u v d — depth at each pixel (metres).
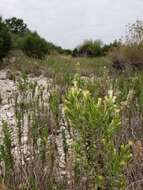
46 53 22.48
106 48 26.84
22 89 8.01
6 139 4.07
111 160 2.74
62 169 4.38
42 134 4.35
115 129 2.82
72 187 3.61
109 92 2.87
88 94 2.82
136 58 14.38
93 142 2.81
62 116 5.50
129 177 3.78
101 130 2.78
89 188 3.04
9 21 30.84
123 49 15.17
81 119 2.77
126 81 7.67
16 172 4.07
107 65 15.91
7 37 18.39
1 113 7.99
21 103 6.92
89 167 2.86
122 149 2.76
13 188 3.92
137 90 5.82
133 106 5.38
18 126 4.92
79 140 2.86
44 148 4.19
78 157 2.89
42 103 6.77
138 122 5.07
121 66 14.54
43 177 3.96
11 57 18.42
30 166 4.13
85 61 19.42
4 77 14.15
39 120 5.51
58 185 3.86
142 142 4.45
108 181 2.79
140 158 3.90
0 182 3.89
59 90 8.28
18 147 4.82
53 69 15.15
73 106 2.79
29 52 21.31
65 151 4.01
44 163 4.12
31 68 15.82
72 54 27.80
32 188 3.74
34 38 21.86
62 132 4.17
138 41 15.52
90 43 27.31
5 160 4.02
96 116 2.73
